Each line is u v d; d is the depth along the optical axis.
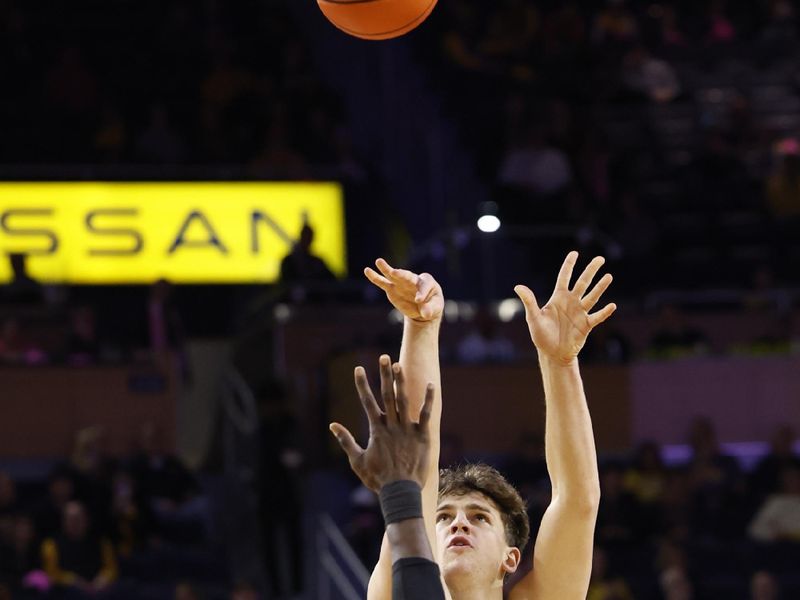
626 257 21.44
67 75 23.78
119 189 19.86
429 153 23.64
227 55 25.11
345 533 17.30
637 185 24.25
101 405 18.78
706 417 19.41
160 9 26.41
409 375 5.14
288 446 16.67
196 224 19.98
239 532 18.06
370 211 20.91
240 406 20.31
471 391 18.98
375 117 24.75
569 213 21.92
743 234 23.41
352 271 20.41
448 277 20.69
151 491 17.70
